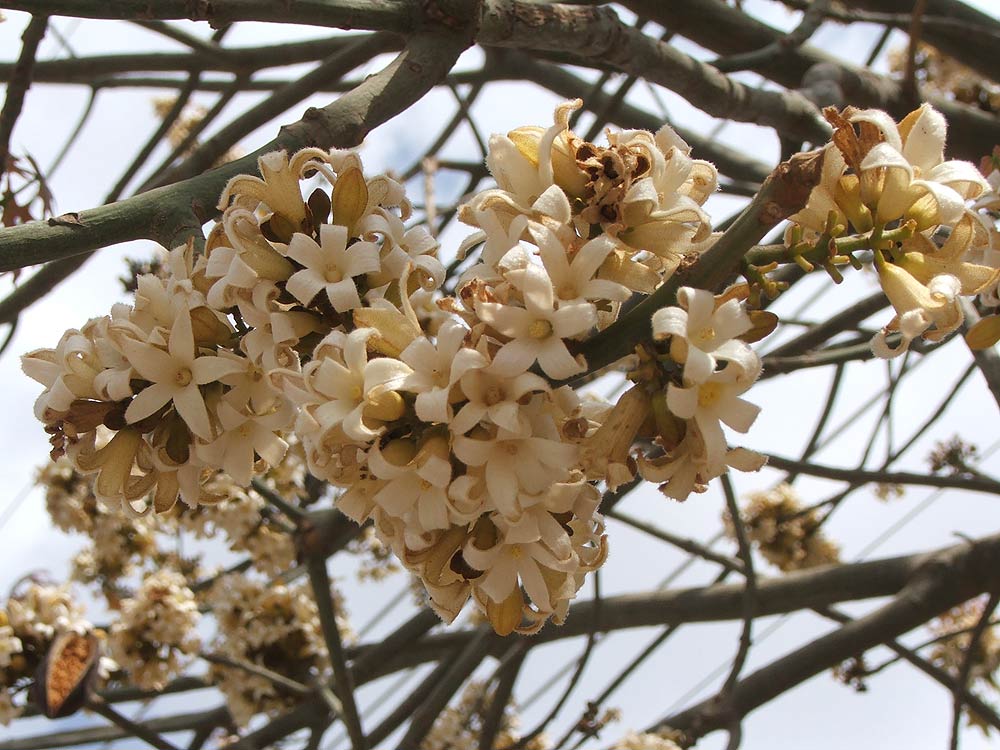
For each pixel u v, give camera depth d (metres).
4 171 0.70
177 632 0.92
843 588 0.92
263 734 0.87
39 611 0.84
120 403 0.40
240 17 0.49
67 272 0.70
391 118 0.52
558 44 0.62
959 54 0.95
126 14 0.48
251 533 0.96
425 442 0.35
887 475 0.81
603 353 0.37
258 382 0.40
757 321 0.37
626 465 0.36
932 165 0.38
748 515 1.18
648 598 0.95
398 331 0.36
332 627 0.75
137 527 1.08
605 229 0.38
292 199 0.40
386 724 0.88
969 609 1.25
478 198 0.37
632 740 0.71
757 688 0.86
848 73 0.87
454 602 0.38
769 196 0.35
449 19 0.53
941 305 0.37
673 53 0.69
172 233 0.47
